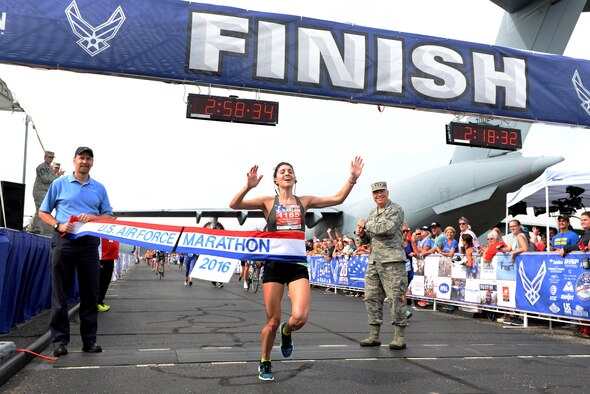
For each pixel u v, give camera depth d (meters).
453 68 8.48
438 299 8.88
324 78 7.95
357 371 3.59
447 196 18.45
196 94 7.93
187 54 7.50
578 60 9.19
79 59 7.11
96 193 4.31
